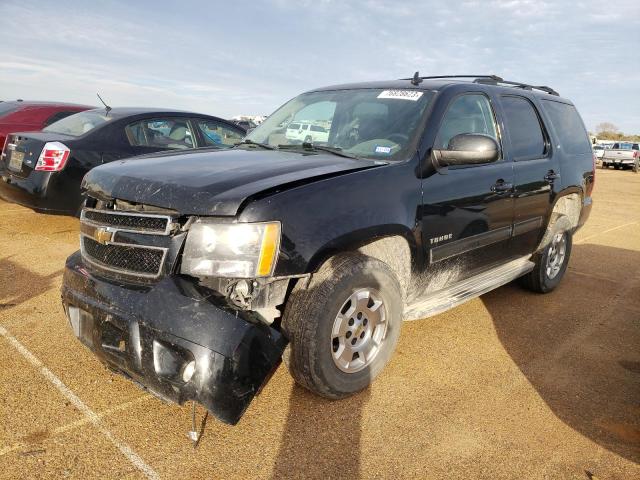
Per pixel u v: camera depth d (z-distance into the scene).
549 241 4.82
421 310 3.35
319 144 3.69
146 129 6.81
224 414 2.28
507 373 3.41
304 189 2.64
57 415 2.68
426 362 3.50
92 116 6.88
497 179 3.89
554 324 4.37
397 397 3.02
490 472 2.42
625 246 7.92
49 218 7.29
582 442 2.68
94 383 3.00
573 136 5.36
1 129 8.43
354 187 2.84
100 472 2.28
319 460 2.44
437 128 3.47
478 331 4.11
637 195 16.09
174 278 2.45
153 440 2.52
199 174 2.74
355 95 4.02
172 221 2.47
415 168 3.22
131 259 2.58
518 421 2.84
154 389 2.43
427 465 2.44
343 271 2.71
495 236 3.96
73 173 6.07
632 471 2.47
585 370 3.52
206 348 2.27
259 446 2.52
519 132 4.43
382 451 2.52
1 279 4.66
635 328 4.38
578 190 5.12
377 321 3.01
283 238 2.48
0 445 2.42
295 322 2.63
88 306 2.60
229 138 7.82
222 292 2.47
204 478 2.28
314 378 2.70
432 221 3.27
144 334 2.38
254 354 2.35
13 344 3.43
